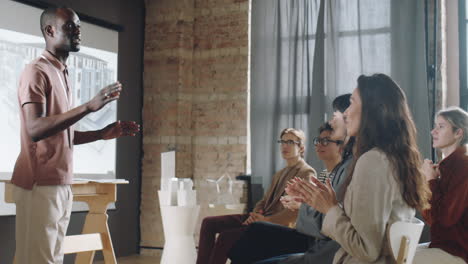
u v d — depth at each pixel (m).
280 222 3.89
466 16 5.54
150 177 6.68
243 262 3.13
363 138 1.96
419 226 1.85
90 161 5.94
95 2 6.17
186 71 6.73
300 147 4.39
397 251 1.81
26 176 2.85
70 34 3.01
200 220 6.52
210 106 6.64
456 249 2.97
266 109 6.22
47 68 2.90
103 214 4.74
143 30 6.88
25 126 2.83
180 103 6.64
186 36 6.73
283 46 6.19
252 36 6.35
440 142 3.56
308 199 1.94
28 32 5.35
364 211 1.80
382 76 2.00
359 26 5.74
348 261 1.90
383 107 1.94
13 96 5.19
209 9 6.71
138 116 6.77
